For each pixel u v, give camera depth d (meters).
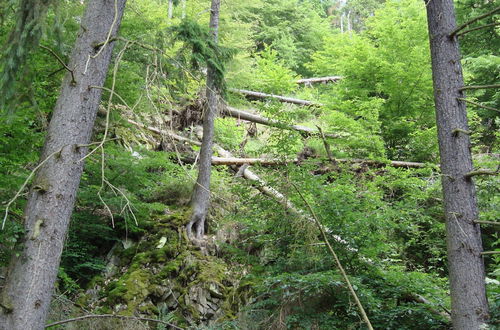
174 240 8.10
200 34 7.30
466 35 10.65
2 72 3.95
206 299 7.31
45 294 3.98
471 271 4.97
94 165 7.77
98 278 7.38
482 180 8.80
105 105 7.56
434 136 10.97
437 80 5.56
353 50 11.98
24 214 4.11
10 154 5.69
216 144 12.13
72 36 6.49
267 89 13.87
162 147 10.65
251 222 7.25
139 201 8.27
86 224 7.66
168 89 6.00
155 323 6.82
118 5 4.82
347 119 10.63
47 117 7.18
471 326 4.82
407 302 6.60
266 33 20.95
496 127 12.52
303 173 7.04
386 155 11.09
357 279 5.95
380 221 6.60
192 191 8.99
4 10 4.25
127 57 6.57
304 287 6.01
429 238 9.27
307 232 6.46
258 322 6.73
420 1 12.11
